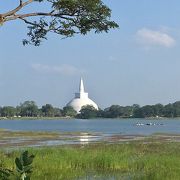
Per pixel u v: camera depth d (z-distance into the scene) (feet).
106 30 50.60
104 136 268.21
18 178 21.18
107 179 88.12
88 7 47.67
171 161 103.35
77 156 107.24
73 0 46.52
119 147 147.74
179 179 78.28
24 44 52.34
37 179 82.12
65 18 48.85
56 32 49.67
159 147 150.51
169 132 338.95
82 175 92.58
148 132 338.95
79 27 49.62
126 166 102.63
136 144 165.68
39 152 117.60
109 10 49.19
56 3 46.98
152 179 80.64
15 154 115.44
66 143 193.47
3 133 290.76
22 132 307.99
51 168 96.32
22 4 45.47
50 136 262.67
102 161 103.24
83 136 268.41
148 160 104.63
